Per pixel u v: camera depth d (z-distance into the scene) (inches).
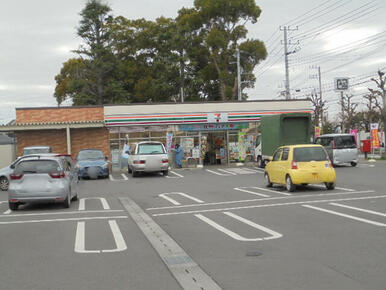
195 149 1304.1
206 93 2023.9
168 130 1291.8
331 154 1127.0
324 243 308.2
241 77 1891.0
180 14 1996.8
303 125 1037.2
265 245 309.9
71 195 583.5
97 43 1742.1
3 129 1138.0
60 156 571.5
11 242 351.9
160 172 1159.6
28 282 240.1
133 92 1962.4
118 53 1988.2
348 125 2287.2
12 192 522.6
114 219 453.1
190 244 323.0
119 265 270.2
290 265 256.1
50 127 1167.6
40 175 526.6
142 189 770.8
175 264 268.5
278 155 686.5
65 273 255.9
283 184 654.5
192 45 1924.2
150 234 367.6
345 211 440.8
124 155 1266.0
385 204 478.3
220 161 1346.0
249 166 1268.5
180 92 1942.7
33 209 550.9
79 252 308.2
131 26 1971.0
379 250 282.7
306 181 621.3
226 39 1838.1
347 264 253.8
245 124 1337.4
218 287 220.1
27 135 1230.9
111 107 1258.0
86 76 1817.2
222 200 572.4
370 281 221.6
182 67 1876.2
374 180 752.3
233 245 313.9
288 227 371.2
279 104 1348.4
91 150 1086.4
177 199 605.6
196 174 1072.2
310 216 420.8
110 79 1828.2
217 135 1341.0
